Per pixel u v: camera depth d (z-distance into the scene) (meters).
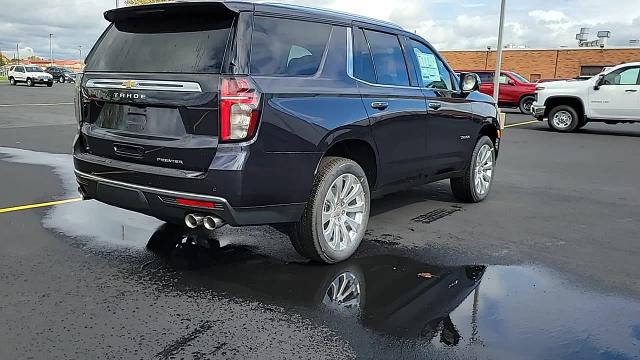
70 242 4.82
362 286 4.04
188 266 4.34
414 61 5.45
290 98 3.91
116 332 3.24
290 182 3.94
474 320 3.51
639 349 3.18
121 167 4.04
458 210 6.41
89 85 4.39
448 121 5.83
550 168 9.62
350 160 4.47
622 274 4.36
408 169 5.31
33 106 22.45
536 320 3.52
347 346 3.15
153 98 3.90
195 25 3.96
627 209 6.60
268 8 3.98
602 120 15.63
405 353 3.09
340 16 4.60
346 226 4.55
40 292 3.76
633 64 15.24
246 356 3.01
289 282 4.07
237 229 5.32
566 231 5.59
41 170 8.20
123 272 4.17
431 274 4.30
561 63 40.91
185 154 3.75
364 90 4.61
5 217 5.56
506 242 5.17
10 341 3.10
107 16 4.41
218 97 3.63
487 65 43.75
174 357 2.98
